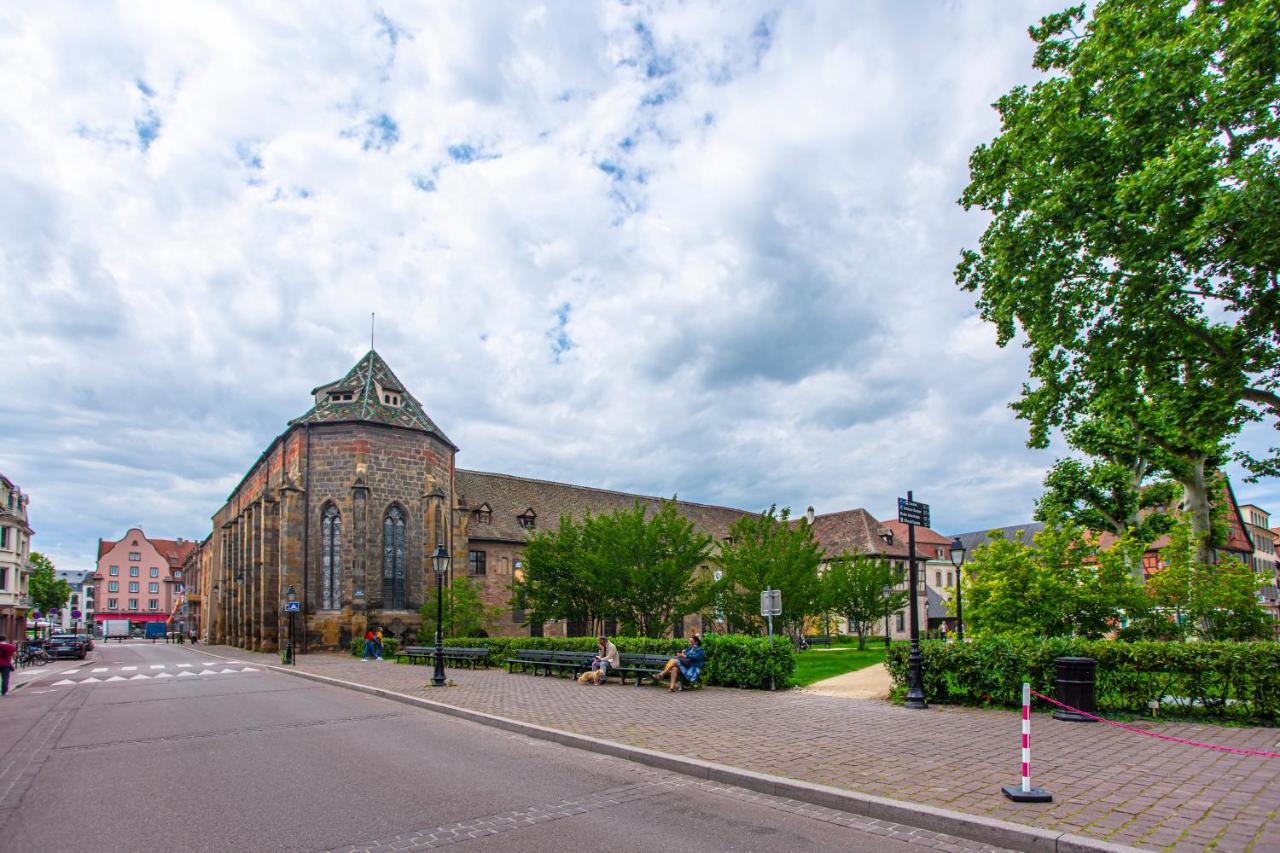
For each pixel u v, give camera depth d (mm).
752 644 17453
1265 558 75312
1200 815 6508
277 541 41219
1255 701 11195
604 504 56938
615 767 9445
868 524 61562
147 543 131000
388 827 6887
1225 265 14883
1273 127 13805
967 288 20109
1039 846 5953
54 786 8938
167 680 24391
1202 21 14648
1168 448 21422
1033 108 17062
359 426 40062
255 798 8078
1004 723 11711
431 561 41031
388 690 18703
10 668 21672
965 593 17594
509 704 15336
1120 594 15539
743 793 8008
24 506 65812
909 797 7215
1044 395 19234
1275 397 15867
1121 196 14141
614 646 19875
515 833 6637
